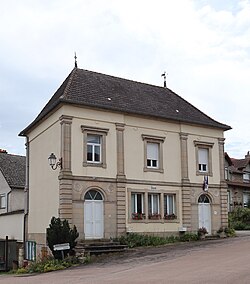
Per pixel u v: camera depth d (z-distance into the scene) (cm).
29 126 2734
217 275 1255
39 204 2547
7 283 1461
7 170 3803
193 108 3025
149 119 2619
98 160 2400
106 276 1417
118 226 2375
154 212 2566
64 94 2367
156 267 1548
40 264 1944
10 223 2955
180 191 2669
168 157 2658
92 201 2327
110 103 2511
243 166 4928
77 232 2117
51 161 2283
